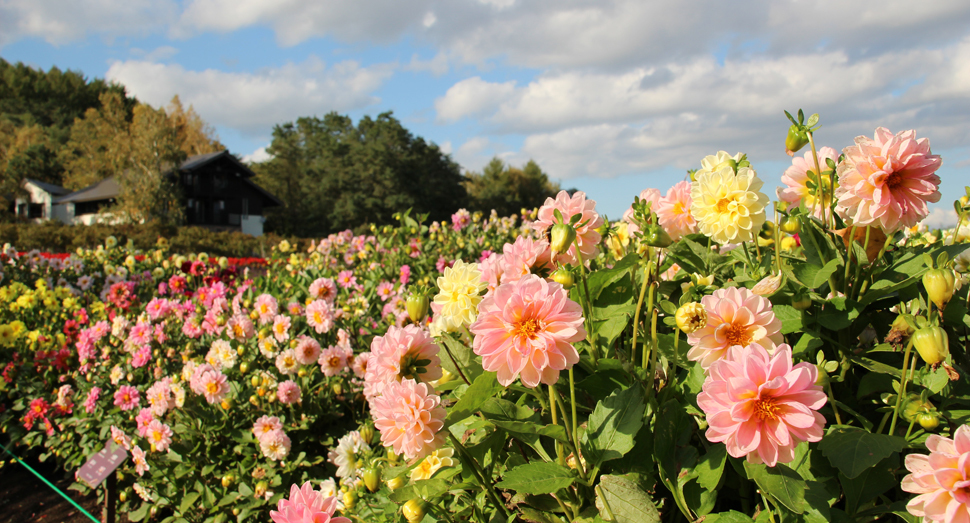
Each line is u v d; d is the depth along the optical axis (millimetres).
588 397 1371
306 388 3242
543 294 1013
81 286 6695
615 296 1477
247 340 3400
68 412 4152
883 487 1045
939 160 1095
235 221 46000
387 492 1576
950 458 843
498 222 6645
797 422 864
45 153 63312
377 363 1244
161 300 4020
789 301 1284
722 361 938
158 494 3301
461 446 1202
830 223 1355
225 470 3148
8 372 4484
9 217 45406
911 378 1078
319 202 50344
